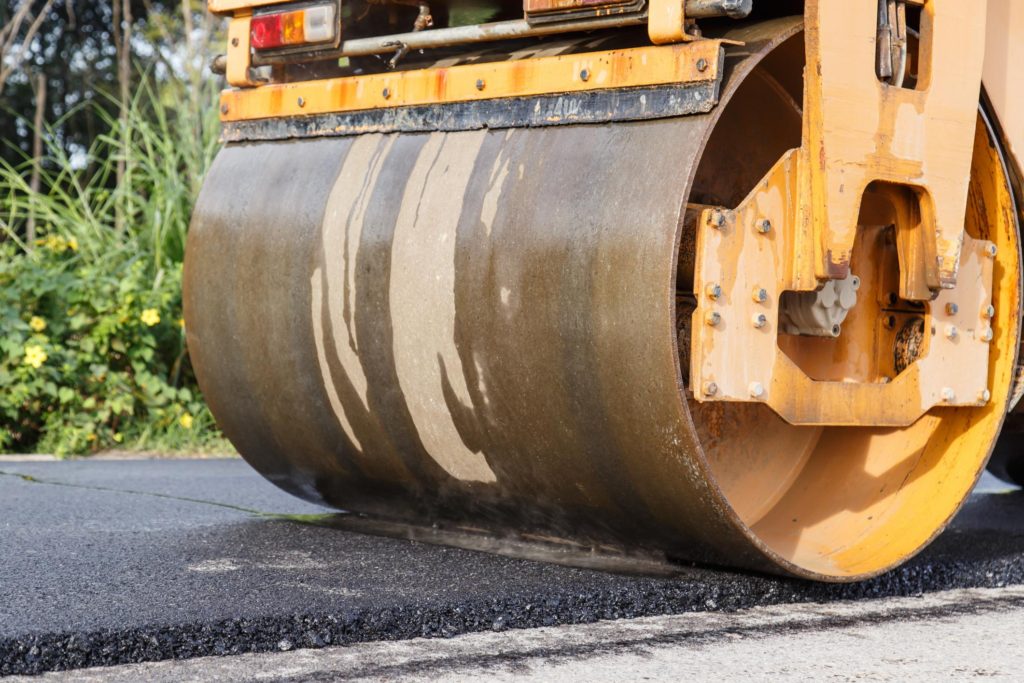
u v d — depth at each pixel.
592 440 3.61
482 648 3.20
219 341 4.61
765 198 3.53
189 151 9.10
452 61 4.23
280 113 4.55
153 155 9.34
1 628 2.97
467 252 3.82
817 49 3.47
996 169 4.01
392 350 4.05
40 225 10.17
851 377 4.09
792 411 3.61
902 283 3.83
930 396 3.88
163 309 7.88
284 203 4.41
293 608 3.26
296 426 4.47
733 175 4.21
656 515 3.67
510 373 3.73
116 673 2.89
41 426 7.48
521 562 4.00
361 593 3.48
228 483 5.93
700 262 3.45
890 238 4.06
